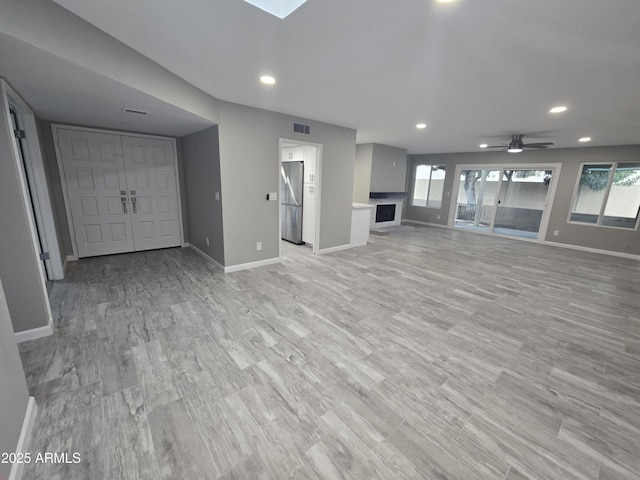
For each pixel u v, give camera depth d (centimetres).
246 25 182
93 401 174
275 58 230
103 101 266
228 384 192
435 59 226
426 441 155
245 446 148
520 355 237
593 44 193
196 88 307
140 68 228
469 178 874
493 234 801
